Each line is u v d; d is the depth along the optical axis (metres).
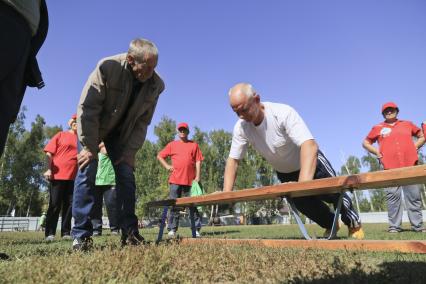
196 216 7.15
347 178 2.80
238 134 4.46
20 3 2.55
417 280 1.71
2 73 2.46
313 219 4.64
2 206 52.47
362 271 1.84
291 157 4.35
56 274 1.80
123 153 3.59
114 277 1.84
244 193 3.56
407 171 2.49
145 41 3.21
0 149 2.55
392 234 5.20
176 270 1.95
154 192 37.84
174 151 7.73
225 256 2.42
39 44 2.99
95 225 6.77
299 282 1.71
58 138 6.78
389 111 6.75
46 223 6.44
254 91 3.99
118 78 3.23
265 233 6.93
